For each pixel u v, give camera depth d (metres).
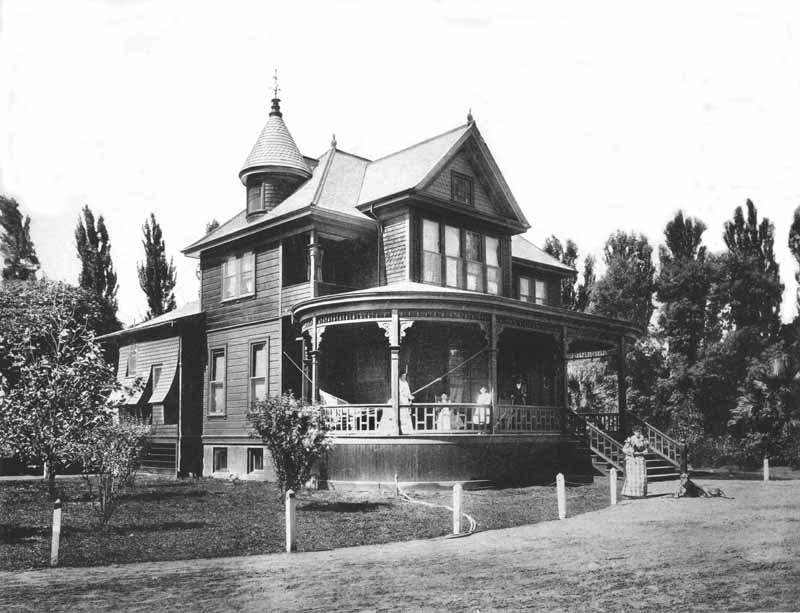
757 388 35.09
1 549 12.57
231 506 18.20
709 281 38.78
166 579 10.12
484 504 18.11
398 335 21.44
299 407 18.84
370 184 27.91
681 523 14.59
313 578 10.02
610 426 27.22
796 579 9.74
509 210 28.17
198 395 30.08
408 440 20.94
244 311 28.19
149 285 53.59
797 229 37.81
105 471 15.18
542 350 29.56
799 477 26.64
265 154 29.17
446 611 8.23
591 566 10.61
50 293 22.45
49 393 17.16
